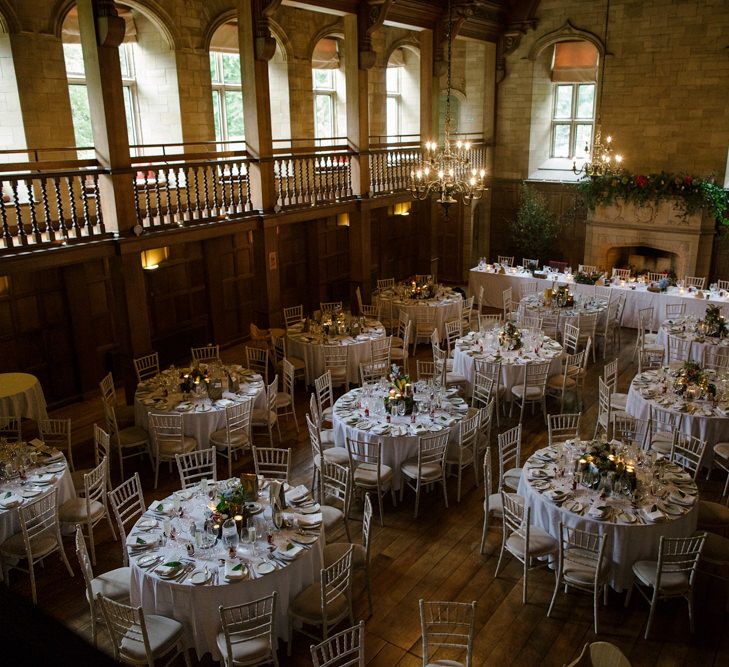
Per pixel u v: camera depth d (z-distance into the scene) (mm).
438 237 23797
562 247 22422
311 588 7395
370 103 21000
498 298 20094
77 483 9938
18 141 12617
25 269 10555
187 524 7805
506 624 7816
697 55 18781
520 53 21516
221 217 13867
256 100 14070
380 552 9156
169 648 6719
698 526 8820
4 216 10336
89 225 11531
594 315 16078
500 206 23219
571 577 7688
